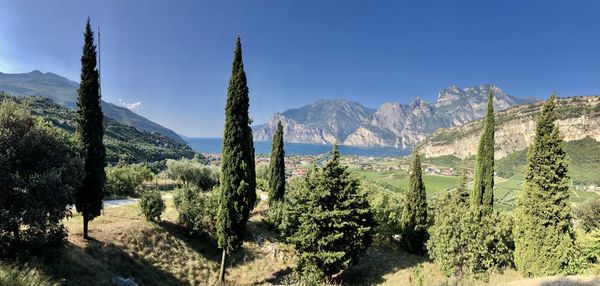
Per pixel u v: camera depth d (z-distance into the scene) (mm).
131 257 18328
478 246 18500
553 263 16219
